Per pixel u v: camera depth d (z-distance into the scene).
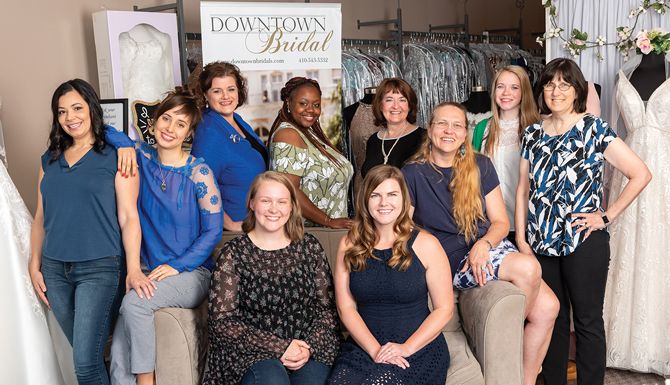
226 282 2.51
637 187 2.89
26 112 3.96
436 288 2.60
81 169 2.72
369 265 2.57
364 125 4.44
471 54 5.84
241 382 2.42
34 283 2.85
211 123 3.26
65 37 4.14
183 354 2.55
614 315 3.58
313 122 3.57
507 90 3.29
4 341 2.75
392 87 3.60
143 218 2.80
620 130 3.68
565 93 2.93
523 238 3.15
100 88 4.04
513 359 2.64
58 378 2.93
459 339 2.84
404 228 2.59
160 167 2.79
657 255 3.45
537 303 2.89
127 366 2.75
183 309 2.64
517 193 3.18
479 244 2.85
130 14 3.89
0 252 2.76
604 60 3.81
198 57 4.60
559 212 2.97
